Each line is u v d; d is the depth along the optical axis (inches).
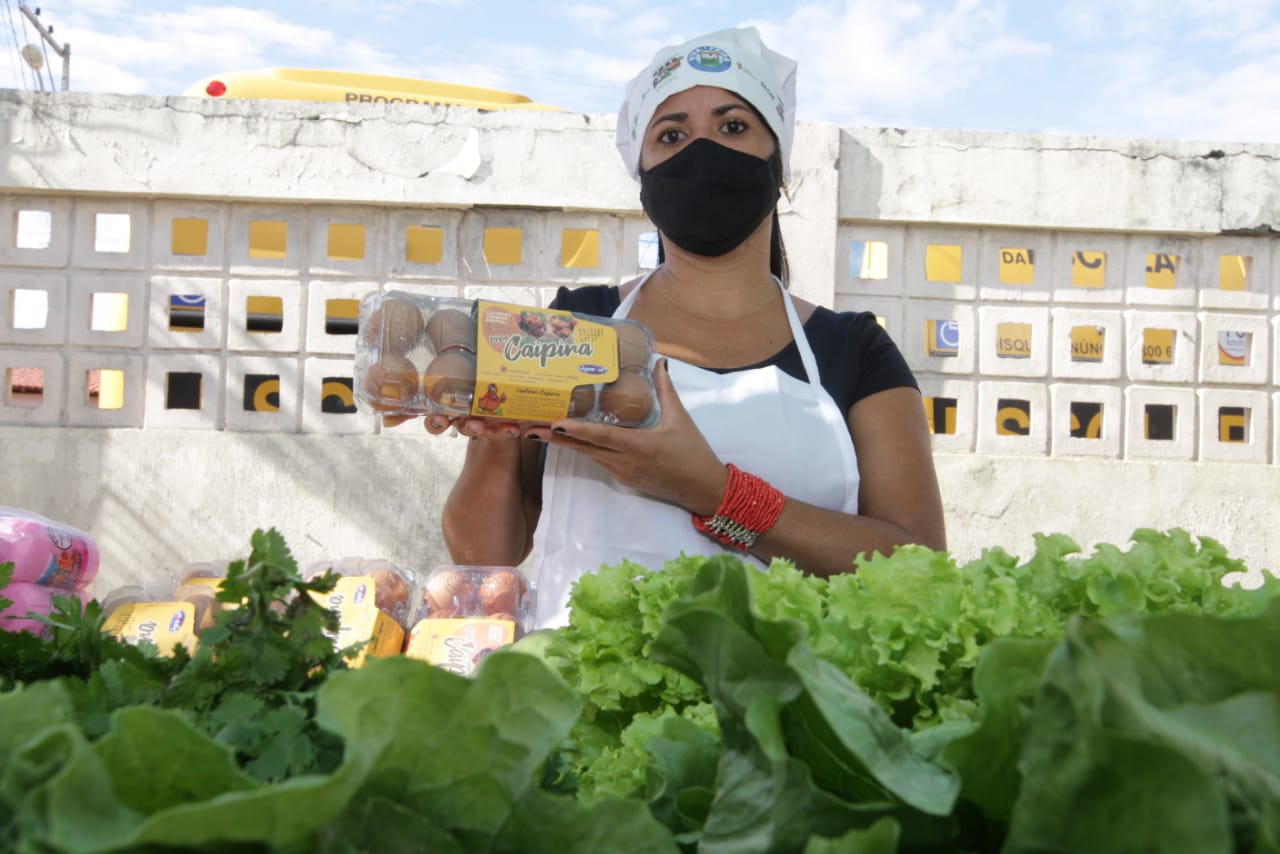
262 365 193.2
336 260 194.4
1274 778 19.6
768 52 80.7
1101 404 203.0
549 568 74.3
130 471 187.6
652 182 76.9
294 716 25.7
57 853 17.5
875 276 201.6
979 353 201.9
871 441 76.5
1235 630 20.9
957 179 198.5
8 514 77.3
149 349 192.1
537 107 248.7
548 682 22.7
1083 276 203.8
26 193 191.0
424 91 240.8
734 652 25.3
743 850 24.6
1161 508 199.0
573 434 64.1
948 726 27.4
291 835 19.7
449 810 22.7
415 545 189.9
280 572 28.0
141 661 29.2
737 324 79.6
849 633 38.2
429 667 22.0
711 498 66.9
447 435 192.4
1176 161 200.7
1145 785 18.9
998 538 196.7
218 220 193.3
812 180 193.8
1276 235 205.3
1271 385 204.8
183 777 20.3
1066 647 20.7
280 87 234.1
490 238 196.9
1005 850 20.8
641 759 38.5
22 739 20.1
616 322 68.0
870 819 23.4
